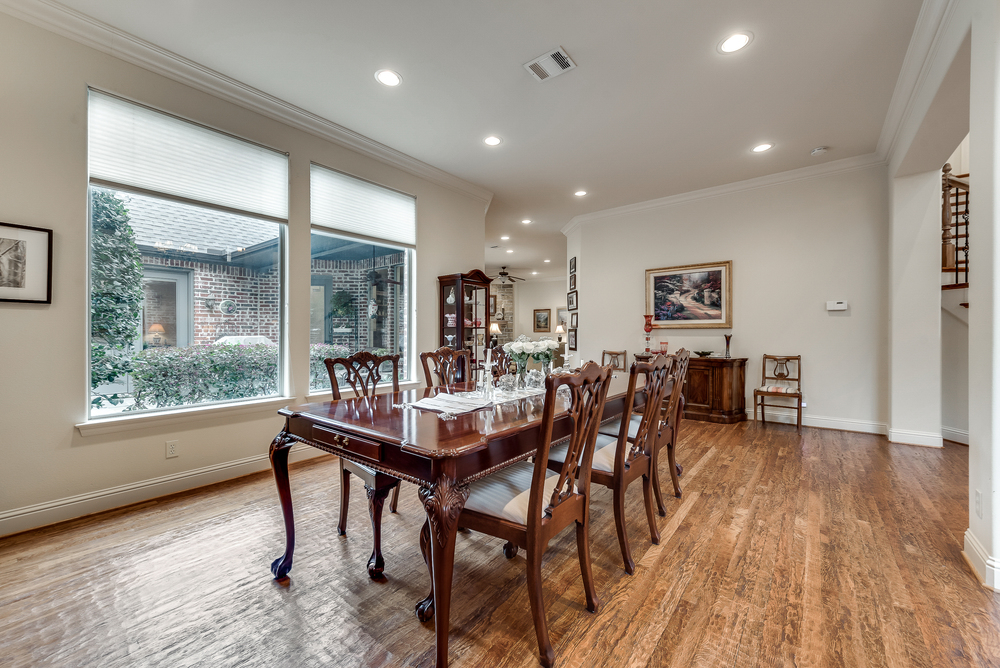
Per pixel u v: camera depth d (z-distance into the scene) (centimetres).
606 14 232
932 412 381
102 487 248
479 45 257
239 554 201
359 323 401
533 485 136
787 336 471
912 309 389
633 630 151
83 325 242
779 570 189
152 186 269
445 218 475
